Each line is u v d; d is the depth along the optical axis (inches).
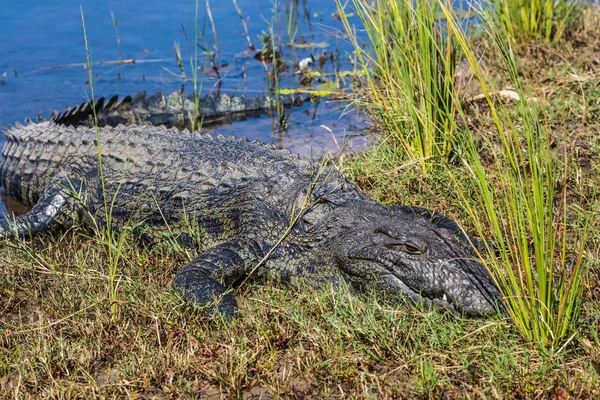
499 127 214.4
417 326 224.1
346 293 247.9
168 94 493.0
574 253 239.8
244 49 578.6
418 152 333.7
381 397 196.7
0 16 655.8
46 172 349.1
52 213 323.3
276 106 470.3
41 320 238.4
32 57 559.5
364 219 263.3
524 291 205.2
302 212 273.1
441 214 289.6
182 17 649.6
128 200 312.5
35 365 213.9
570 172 315.0
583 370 194.4
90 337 227.9
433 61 318.0
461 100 386.3
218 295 246.1
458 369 202.7
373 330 219.8
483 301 225.0
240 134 433.4
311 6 669.9
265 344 219.9
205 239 294.4
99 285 258.7
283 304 245.8
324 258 261.9
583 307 224.4
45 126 386.6
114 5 687.1
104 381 211.0
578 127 363.9
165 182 307.6
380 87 409.4
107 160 328.8
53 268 271.9
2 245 303.6
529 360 201.6
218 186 294.0
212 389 204.7
